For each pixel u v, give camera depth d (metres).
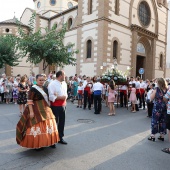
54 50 17.97
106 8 21.77
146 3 27.55
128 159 5.02
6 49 24.45
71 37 25.88
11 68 29.38
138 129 7.99
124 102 14.56
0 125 7.80
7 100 14.31
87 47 23.52
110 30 22.22
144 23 27.50
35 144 4.93
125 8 24.27
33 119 4.99
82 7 24.12
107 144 6.07
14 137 6.41
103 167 4.53
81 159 4.92
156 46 29.20
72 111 11.62
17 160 4.75
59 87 5.67
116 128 8.00
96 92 10.99
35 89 5.11
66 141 6.20
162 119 6.59
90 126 8.12
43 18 32.34
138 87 13.41
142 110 12.84
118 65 23.23
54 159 4.86
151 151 5.64
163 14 30.80
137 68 29.44
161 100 6.53
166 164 4.82
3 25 29.09
